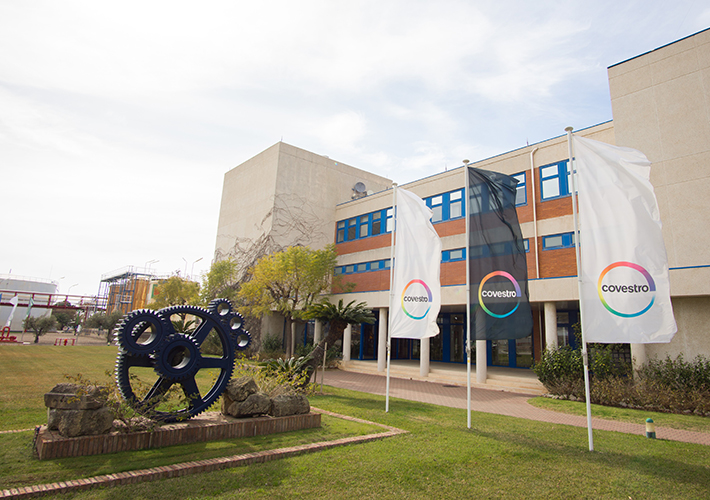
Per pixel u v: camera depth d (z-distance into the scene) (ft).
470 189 34.14
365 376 71.61
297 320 88.48
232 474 17.72
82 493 14.89
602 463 22.56
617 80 53.83
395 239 40.98
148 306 126.11
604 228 27.55
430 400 46.44
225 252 118.32
